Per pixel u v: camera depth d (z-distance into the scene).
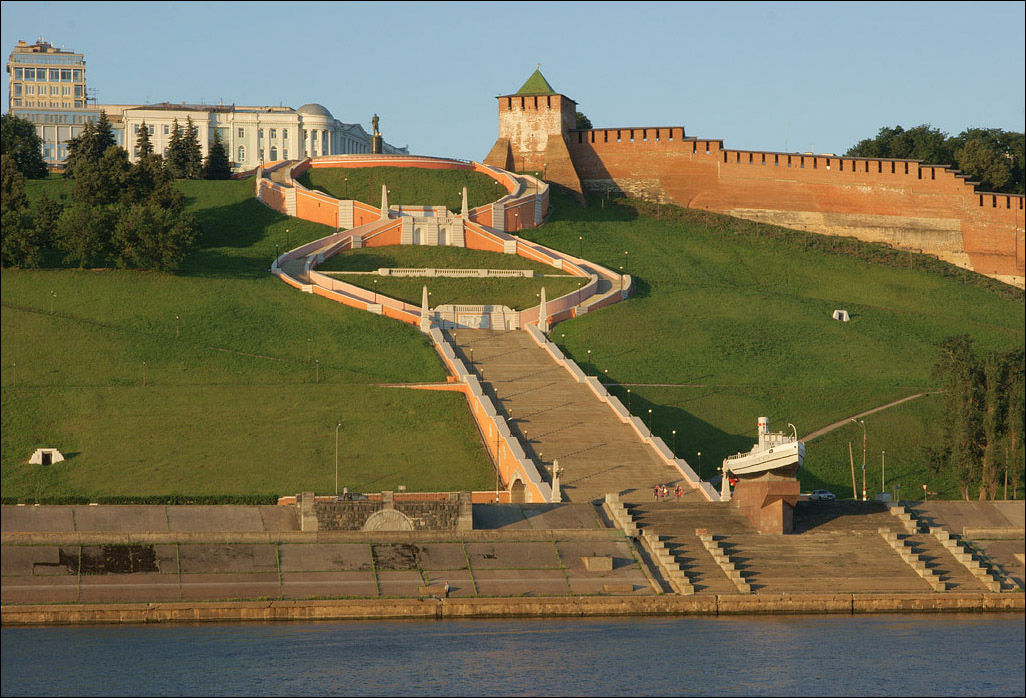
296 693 71.00
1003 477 123.12
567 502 104.50
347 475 115.38
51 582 85.31
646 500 108.38
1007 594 94.19
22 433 121.81
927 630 86.50
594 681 74.06
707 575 94.56
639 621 87.69
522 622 86.75
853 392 144.75
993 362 121.88
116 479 113.38
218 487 111.94
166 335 145.38
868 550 100.12
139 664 75.25
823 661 77.94
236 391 132.00
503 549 94.81
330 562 90.81
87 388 131.12
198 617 84.00
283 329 149.50
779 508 101.19
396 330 151.88
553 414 129.00
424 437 123.69
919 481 126.38
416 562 92.25
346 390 133.00
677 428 132.38
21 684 71.88
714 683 74.19
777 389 144.50
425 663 76.62
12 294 154.00
